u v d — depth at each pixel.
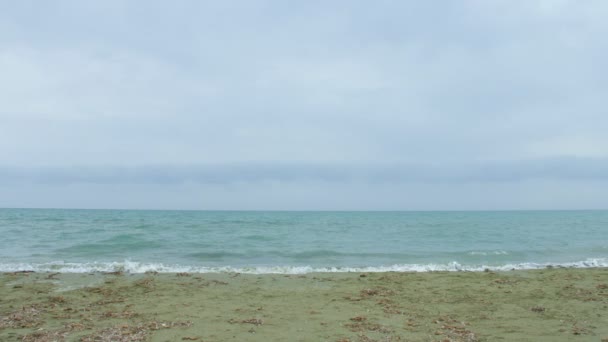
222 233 32.19
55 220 49.03
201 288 11.61
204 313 8.75
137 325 7.79
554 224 51.81
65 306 9.36
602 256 20.16
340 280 13.05
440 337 7.20
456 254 20.53
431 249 22.80
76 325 7.75
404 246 24.33
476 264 17.38
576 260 18.84
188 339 6.95
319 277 13.61
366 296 10.69
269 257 19.27
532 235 32.81
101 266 15.31
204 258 18.70
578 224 51.88
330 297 10.54
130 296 10.48
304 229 38.88
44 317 8.38
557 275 14.05
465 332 7.50
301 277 13.59
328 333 7.38
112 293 10.83
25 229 32.97
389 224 50.31
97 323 7.93
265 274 14.21
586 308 9.36
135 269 14.87
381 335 7.29
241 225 43.75
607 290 11.37
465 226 45.84
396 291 11.35
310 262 17.92
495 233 34.69
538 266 16.84
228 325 7.84
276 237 29.45
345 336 7.20
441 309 9.33
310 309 9.22
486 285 12.23
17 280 12.57
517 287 11.90
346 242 26.55
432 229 40.22
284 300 10.15
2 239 25.02
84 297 10.32
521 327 7.86
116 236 27.14
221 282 12.58
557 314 8.85
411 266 16.39
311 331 7.48
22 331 7.40
